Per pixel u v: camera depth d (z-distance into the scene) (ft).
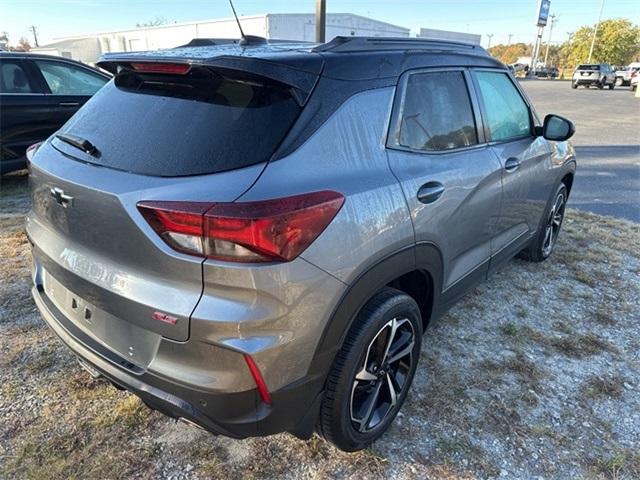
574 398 8.28
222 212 4.73
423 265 7.07
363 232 5.72
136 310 5.32
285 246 4.95
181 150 5.39
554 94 93.71
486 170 8.58
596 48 221.87
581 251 14.73
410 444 7.14
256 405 5.30
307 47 6.59
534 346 9.73
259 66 5.46
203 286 4.92
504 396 8.23
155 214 4.90
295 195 5.08
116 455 6.73
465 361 9.12
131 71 6.58
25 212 17.13
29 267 12.43
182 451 6.84
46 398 7.75
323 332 5.51
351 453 6.91
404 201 6.40
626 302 11.69
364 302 5.97
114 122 6.23
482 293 11.87
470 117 8.58
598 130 44.04
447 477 6.62
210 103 5.75
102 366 5.90
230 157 5.19
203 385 5.08
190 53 6.08
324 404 6.08
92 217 5.49
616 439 7.42
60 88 21.35
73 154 6.15
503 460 6.93
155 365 5.35
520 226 11.03
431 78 7.64
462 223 8.04
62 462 6.57
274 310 5.00
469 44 9.36
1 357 8.73
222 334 4.92
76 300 6.33
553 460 6.98
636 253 14.74
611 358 9.46
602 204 20.79
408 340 7.20
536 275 13.00
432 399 8.07
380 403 7.09
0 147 19.29
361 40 6.74
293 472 6.59
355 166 5.95
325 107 5.73
